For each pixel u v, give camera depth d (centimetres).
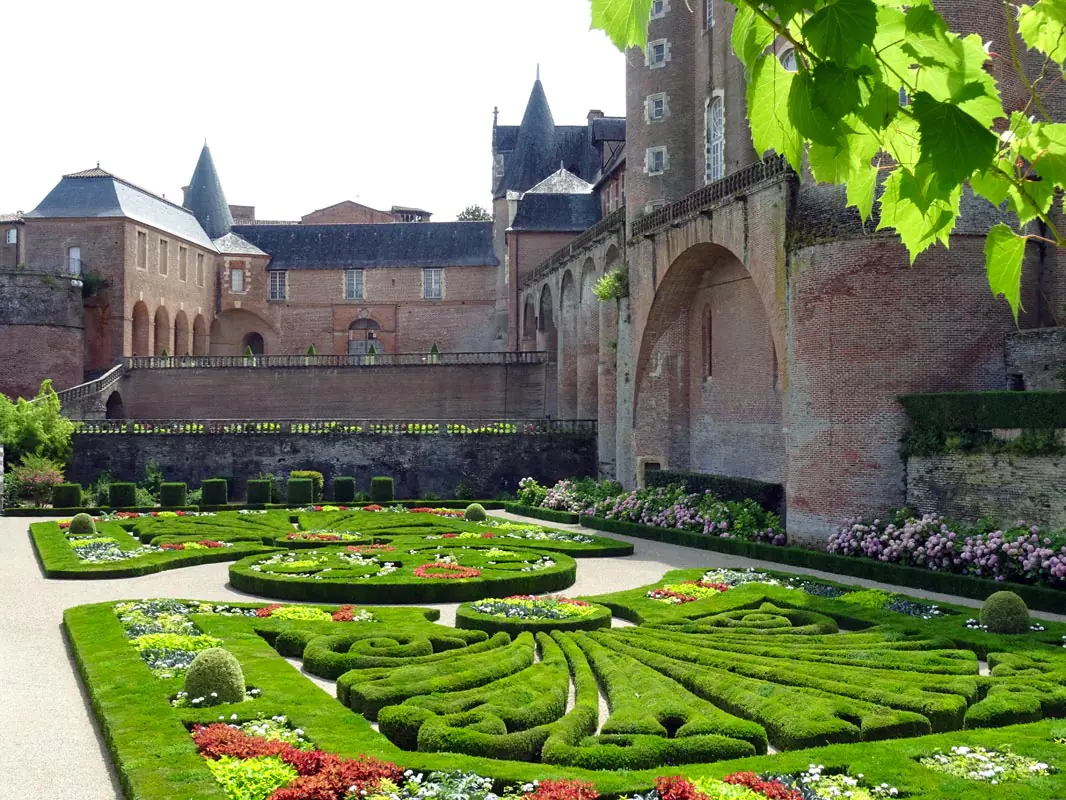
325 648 1562
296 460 4875
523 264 6419
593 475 4903
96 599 2128
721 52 3759
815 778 958
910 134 304
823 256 2667
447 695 1255
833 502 2633
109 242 6141
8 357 5666
